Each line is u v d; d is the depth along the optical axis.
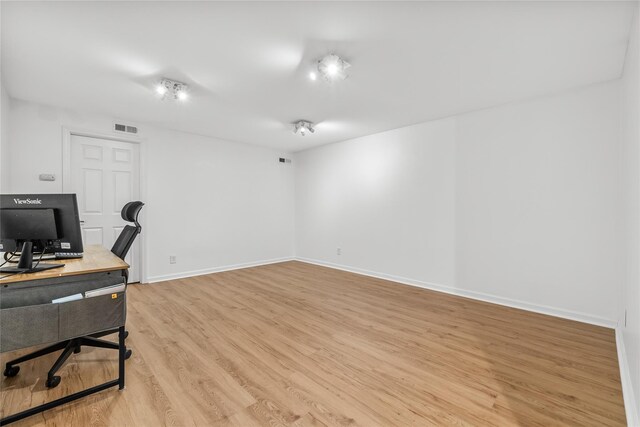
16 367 1.91
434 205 3.92
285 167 5.93
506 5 1.72
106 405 1.61
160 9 1.76
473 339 2.46
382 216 4.55
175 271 4.43
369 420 1.51
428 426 1.47
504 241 3.32
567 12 1.78
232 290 3.86
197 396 1.70
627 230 2.10
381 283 4.27
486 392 1.75
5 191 2.96
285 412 1.57
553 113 2.99
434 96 3.10
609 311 2.69
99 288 1.70
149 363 2.05
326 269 5.21
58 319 1.54
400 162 4.30
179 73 2.57
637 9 1.65
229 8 1.75
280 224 5.85
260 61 2.37
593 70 2.50
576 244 2.87
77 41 2.09
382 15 1.82
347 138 4.95
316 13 1.80
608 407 1.62
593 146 2.77
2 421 1.41
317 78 2.63
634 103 1.78
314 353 2.21
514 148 3.24
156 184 4.21
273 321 2.83
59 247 1.87
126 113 3.65
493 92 2.98
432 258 3.95
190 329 2.62
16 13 1.77
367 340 2.43
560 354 2.20
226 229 5.02
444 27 1.94
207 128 4.32
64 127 3.45
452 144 3.74
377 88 2.90
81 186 3.66
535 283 3.11
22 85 2.81
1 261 2.23
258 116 3.76
